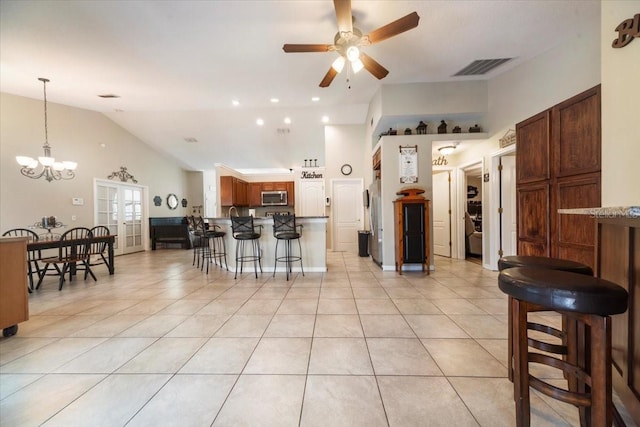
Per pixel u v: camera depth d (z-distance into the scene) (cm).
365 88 453
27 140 480
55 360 188
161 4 249
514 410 137
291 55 341
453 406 140
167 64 362
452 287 349
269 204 802
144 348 203
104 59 348
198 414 137
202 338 218
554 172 278
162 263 565
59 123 529
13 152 461
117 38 303
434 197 591
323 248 450
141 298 321
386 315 259
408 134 454
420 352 192
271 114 604
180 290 353
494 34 299
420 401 144
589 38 279
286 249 429
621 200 172
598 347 94
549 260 150
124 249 698
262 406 142
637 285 112
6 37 299
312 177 755
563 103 268
